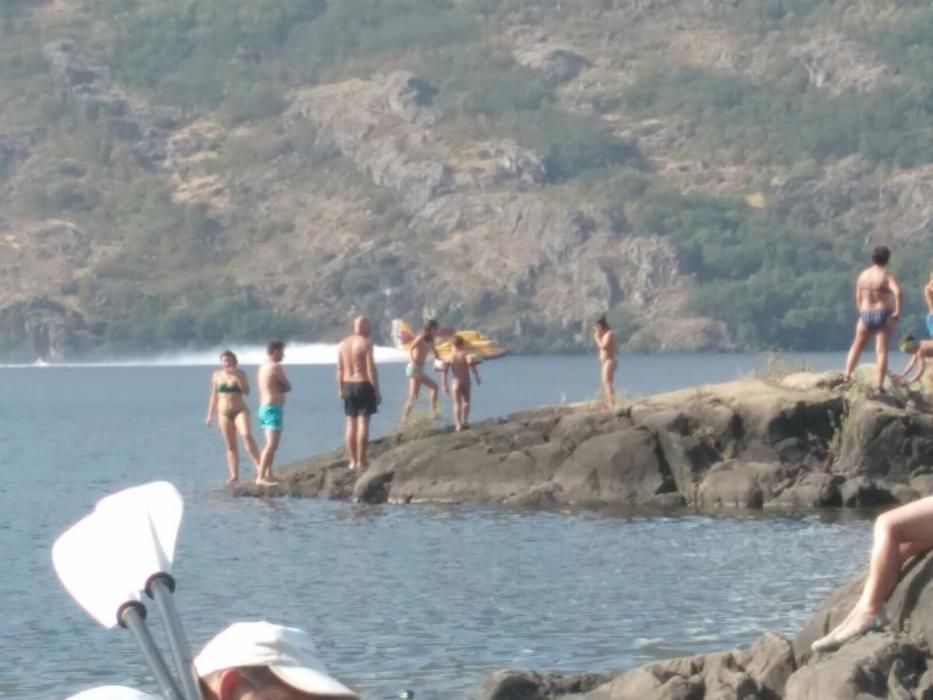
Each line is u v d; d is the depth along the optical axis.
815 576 42.28
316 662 10.70
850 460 58.66
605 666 31.86
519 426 63.62
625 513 57.00
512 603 38.91
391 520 56.50
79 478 83.56
